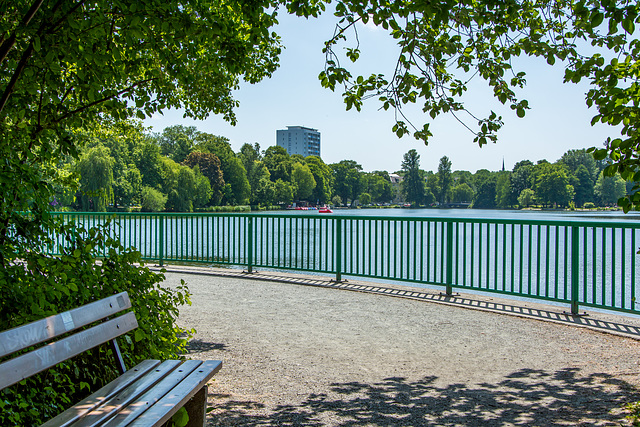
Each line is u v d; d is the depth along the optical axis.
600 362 5.11
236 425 3.52
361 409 3.85
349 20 4.63
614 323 6.77
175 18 3.82
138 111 5.16
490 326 6.61
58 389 3.17
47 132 4.16
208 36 4.07
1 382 1.99
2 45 3.73
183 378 2.92
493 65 4.80
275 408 3.86
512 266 7.95
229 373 4.73
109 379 3.34
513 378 4.62
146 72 5.41
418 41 4.45
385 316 7.17
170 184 91.19
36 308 2.61
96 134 9.35
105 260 3.58
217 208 106.75
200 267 11.91
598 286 13.10
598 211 147.25
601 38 4.66
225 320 6.89
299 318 7.03
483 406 3.91
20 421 2.49
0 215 3.02
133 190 79.31
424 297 8.52
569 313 7.37
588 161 170.00
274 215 10.72
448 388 4.34
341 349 5.56
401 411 3.81
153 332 3.54
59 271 3.04
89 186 56.97
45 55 3.73
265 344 5.73
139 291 3.69
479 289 8.34
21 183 3.13
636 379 4.55
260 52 7.68
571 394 4.17
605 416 3.67
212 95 7.76
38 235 3.26
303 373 4.75
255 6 4.47
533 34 4.70
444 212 147.12
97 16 3.66
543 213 135.38
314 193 171.00
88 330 2.67
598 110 3.79
